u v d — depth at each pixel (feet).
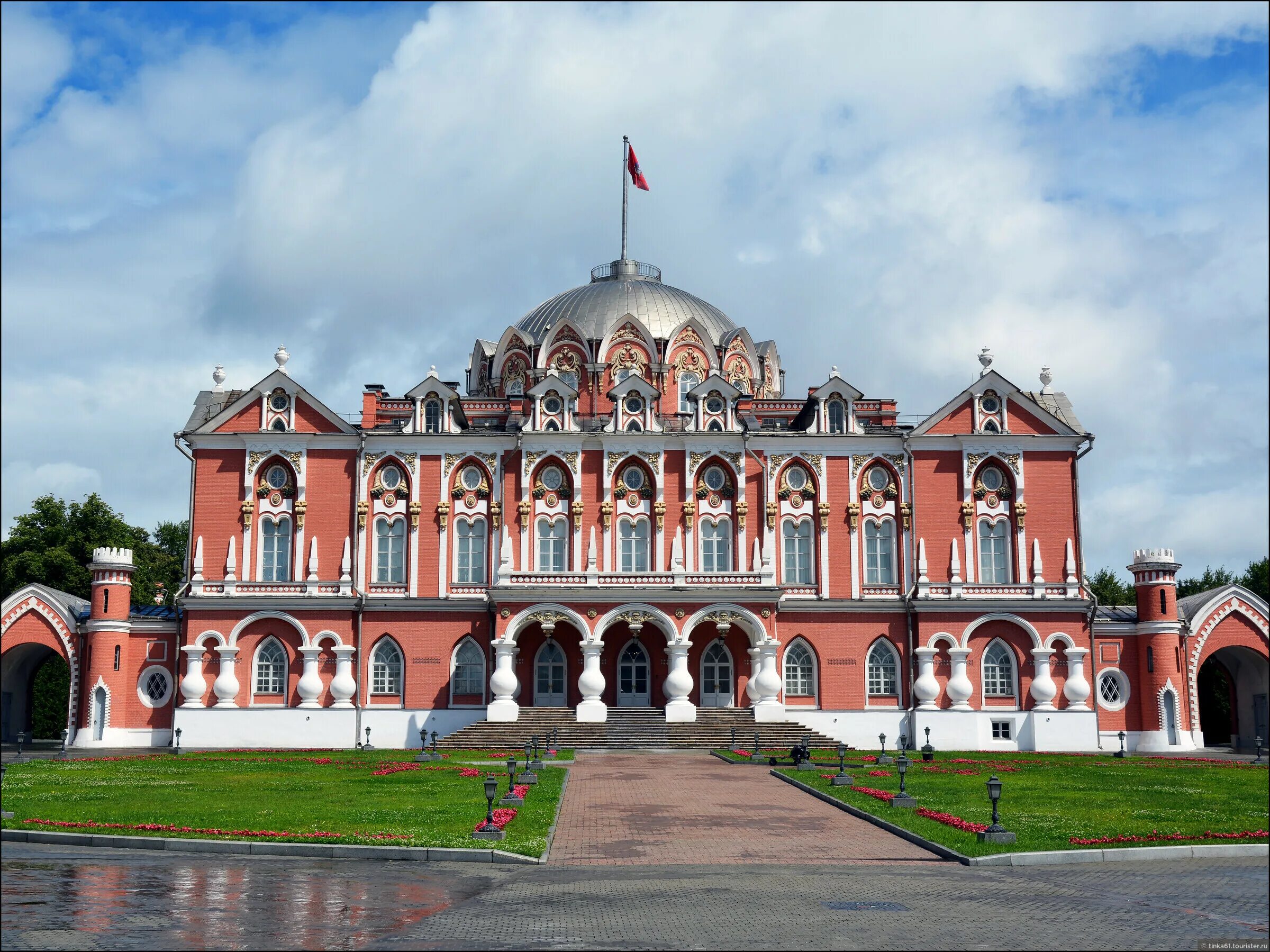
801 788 162.50
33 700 310.65
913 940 78.48
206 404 273.13
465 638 257.34
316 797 144.66
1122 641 265.34
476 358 312.71
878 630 260.01
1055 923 83.35
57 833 111.75
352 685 253.24
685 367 290.35
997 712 255.91
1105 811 140.05
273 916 82.38
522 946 75.82
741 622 249.34
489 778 114.83
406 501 262.67
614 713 244.42
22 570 331.77
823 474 264.72
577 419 277.23
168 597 346.33
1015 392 267.39
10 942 74.49
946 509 264.11
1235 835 119.96
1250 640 271.08
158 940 75.51
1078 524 264.31
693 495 263.08
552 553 262.88
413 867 102.12
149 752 237.04
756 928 81.15
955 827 123.75
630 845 116.16
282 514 261.03
